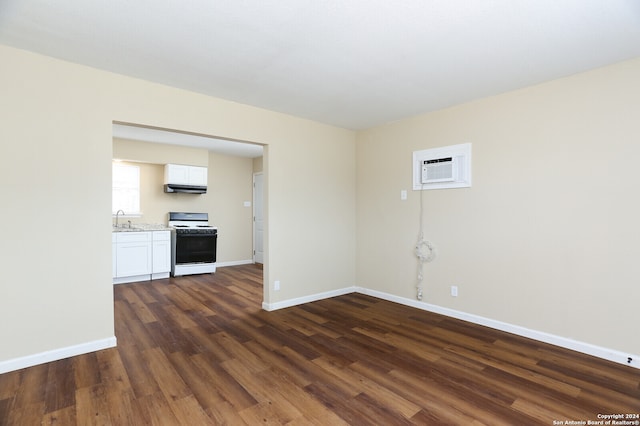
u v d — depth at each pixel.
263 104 3.62
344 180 4.65
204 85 3.07
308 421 1.86
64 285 2.60
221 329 3.27
